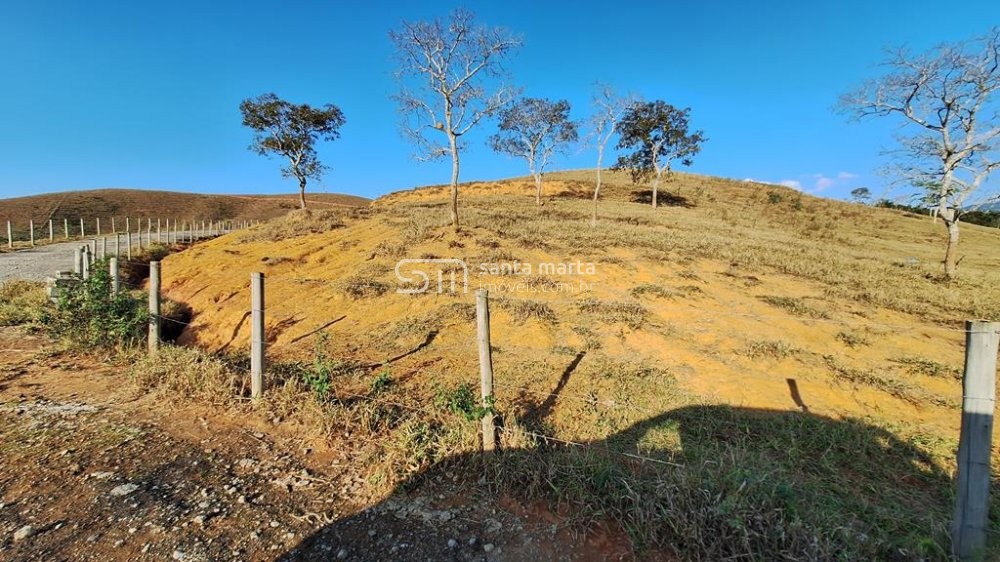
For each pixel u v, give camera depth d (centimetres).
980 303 1019
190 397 473
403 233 1455
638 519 283
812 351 690
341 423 418
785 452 425
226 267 1280
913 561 261
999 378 586
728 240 1744
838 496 357
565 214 2362
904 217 3497
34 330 718
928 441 456
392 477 337
